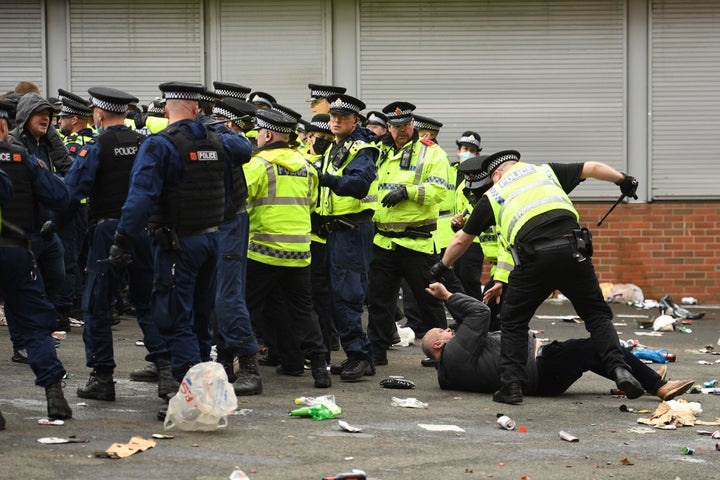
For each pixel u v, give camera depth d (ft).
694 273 58.49
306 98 58.95
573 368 30.66
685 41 58.34
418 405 29.27
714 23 58.18
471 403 29.94
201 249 26.37
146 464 21.80
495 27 58.54
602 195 58.49
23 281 25.08
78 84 59.16
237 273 30.14
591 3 58.34
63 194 26.58
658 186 58.54
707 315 54.34
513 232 29.55
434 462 22.77
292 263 31.91
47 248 35.42
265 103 39.22
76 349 38.06
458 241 31.17
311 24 58.85
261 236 31.94
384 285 36.55
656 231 58.39
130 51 59.16
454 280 41.57
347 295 33.35
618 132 58.59
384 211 36.29
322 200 33.60
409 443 24.59
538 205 29.43
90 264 28.35
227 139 27.91
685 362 38.60
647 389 30.14
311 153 37.86
